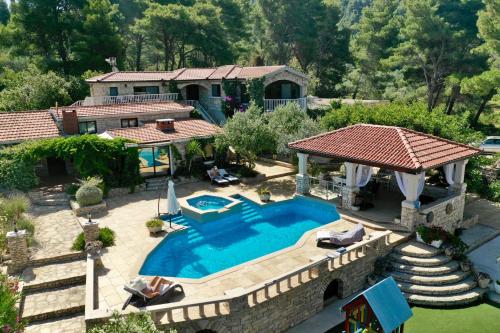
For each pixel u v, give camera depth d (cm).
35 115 3238
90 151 2711
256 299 1455
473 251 2053
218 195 2731
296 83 4456
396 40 6244
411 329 1503
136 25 6294
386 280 1245
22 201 2136
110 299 1488
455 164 2306
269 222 2366
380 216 2236
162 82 4472
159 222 2098
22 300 1529
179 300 1470
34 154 2630
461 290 1702
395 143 2205
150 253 1895
